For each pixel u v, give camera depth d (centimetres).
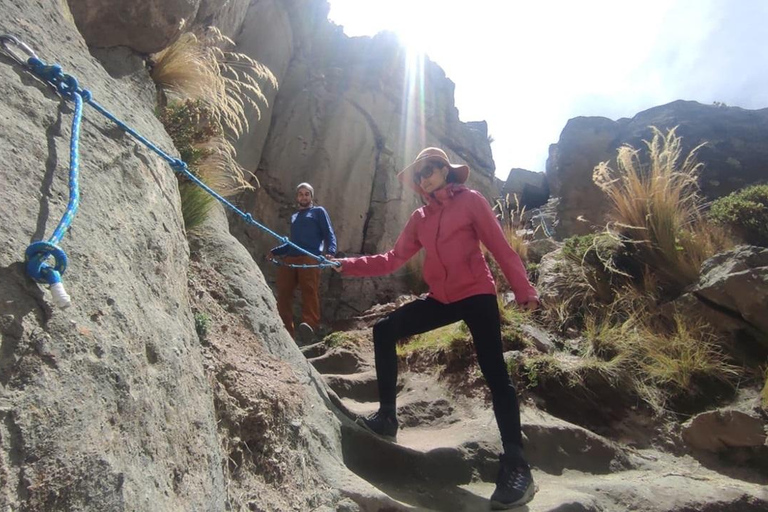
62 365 111
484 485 296
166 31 371
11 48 160
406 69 1198
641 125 1258
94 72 214
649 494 292
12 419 97
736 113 1145
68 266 128
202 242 337
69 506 100
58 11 221
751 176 1025
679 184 577
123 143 190
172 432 144
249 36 998
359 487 231
